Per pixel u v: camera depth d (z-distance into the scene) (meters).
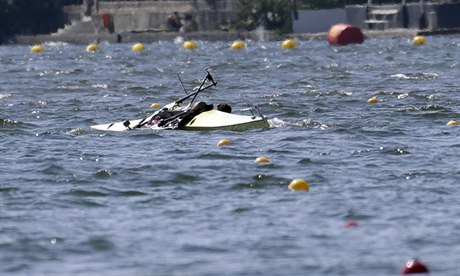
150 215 64.62
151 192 71.12
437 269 52.81
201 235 59.81
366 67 189.12
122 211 65.81
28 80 175.00
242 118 98.81
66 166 80.38
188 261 54.88
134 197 69.69
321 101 126.75
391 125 101.62
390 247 56.97
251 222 62.62
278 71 184.50
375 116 109.75
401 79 159.12
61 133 99.62
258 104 125.69
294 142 90.50
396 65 191.88
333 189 71.25
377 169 78.06
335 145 89.12
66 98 140.12
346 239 58.66
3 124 108.81
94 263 54.78
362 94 134.50
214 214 64.69
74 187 72.62
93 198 69.44
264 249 56.91
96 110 123.50
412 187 71.44
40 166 80.62
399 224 61.66
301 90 143.75
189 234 60.06
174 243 58.25
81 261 55.16
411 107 115.81
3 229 61.09
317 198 68.50
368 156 83.38
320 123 102.81
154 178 75.25
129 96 142.38
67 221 63.16
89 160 83.12
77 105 129.75
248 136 93.88
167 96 141.25
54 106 128.88
